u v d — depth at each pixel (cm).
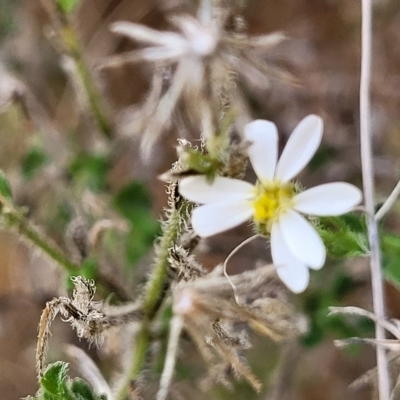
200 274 17
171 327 19
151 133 21
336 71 29
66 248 21
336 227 17
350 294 23
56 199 24
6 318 29
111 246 22
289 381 24
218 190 16
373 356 26
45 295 24
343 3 30
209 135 16
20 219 19
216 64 19
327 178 26
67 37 21
